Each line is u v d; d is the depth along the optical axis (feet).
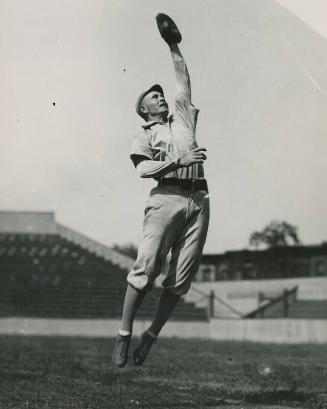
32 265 73.77
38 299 68.33
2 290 68.69
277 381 21.56
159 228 12.37
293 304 68.28
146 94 12.87
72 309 67.51
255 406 14.87
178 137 12.56
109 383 20.13
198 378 22.67
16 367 25.31
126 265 77.56
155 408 14.44
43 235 81.87
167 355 35.37
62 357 31.48
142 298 12.55
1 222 81.82
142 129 12.81
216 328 62.23
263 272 82.53
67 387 18.85
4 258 74.33
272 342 55.72
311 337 56.44
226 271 83.41
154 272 12.41
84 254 78.18
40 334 59.98
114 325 61.31
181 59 13.29
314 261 81.71
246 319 60.34
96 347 40.81
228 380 21.99
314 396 16.99
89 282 72.23
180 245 12.60
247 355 36.58
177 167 11.98
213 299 71.26
